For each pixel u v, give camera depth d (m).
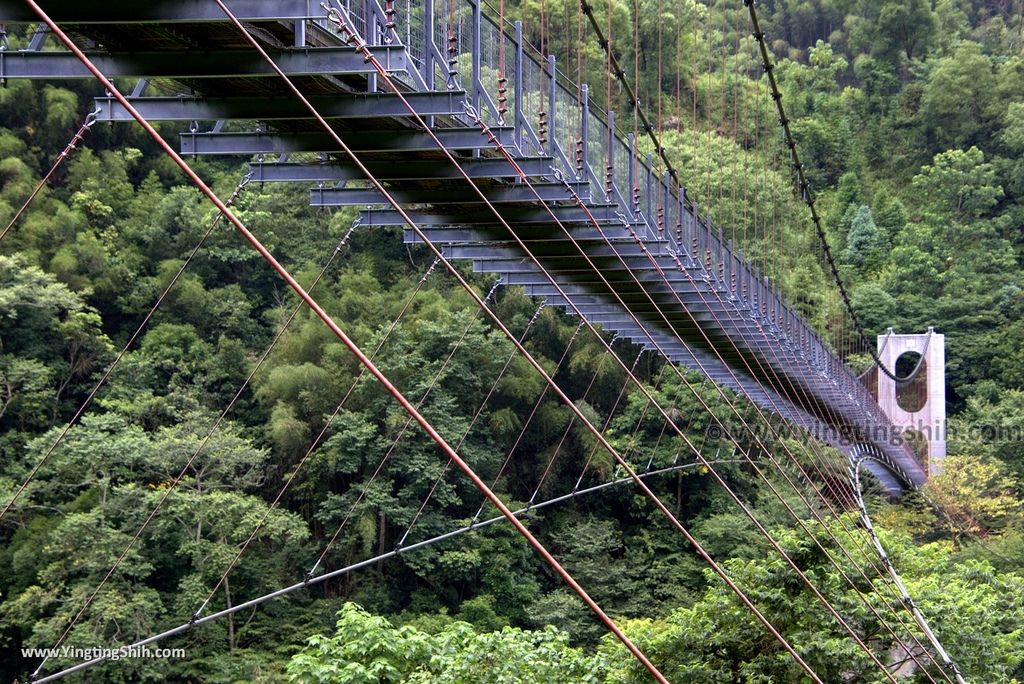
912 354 58.91
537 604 29.95
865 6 82.69
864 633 12.53
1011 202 66.00
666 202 14.27
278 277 38.72
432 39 8.09
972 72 70.94
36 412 30.97
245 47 6.96
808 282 50.56
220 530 25.70
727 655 11.97
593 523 34.16
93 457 25.03
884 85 76.25
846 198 68.94
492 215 11.30
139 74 7.09
